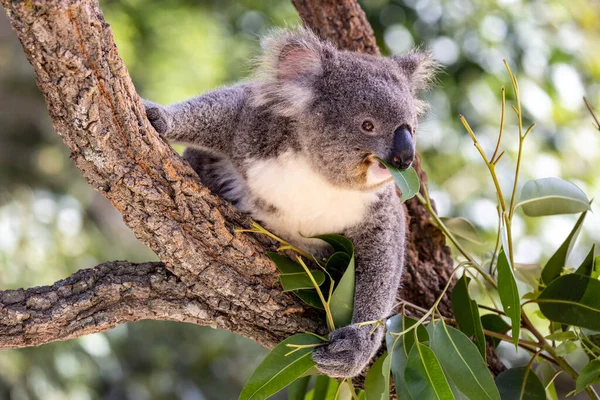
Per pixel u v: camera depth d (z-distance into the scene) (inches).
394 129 205.3
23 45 159.2
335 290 194.1
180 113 206.2
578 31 448.5
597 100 440.5
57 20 155.3
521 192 215.8
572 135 437.1
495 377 231.9
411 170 197.8
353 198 213.0
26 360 450.6
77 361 458.6
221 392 547.2
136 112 177.6
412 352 179.5
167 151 185.9
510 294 185.0
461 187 447.8
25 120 592.7
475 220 428.5
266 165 212.1
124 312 192.5
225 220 193.0
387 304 215.6
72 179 567.2
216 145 217.8
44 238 487.8
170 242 185.2
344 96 208.1
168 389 518.9
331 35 276.4
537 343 220.2
